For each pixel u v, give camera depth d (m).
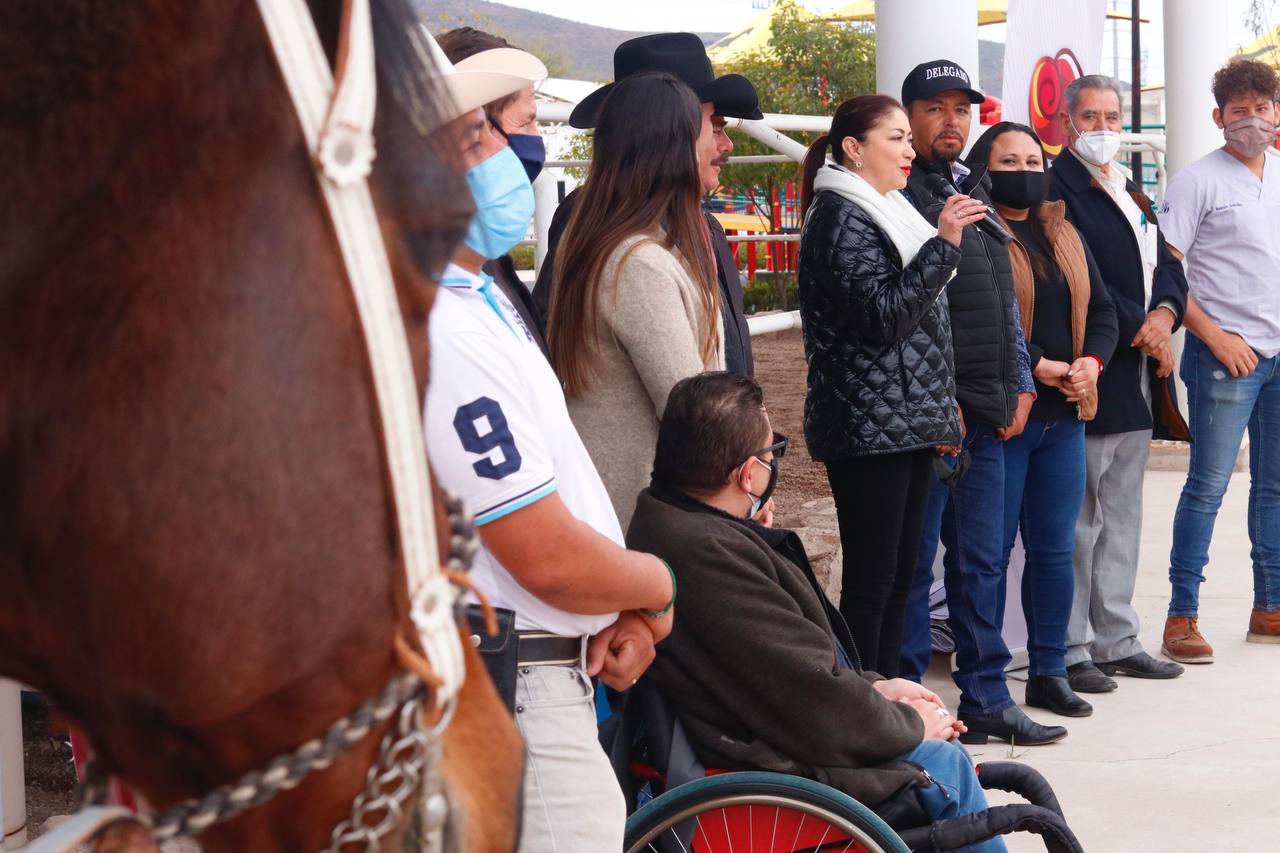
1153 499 8.16
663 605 2.11
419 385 0.94
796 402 10.16
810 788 2.46
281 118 0.83
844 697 2.62
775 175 17.05
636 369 2.91
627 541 2.72
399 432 0.88
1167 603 6.10
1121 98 5.03
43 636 0.84
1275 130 5.25
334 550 0.85
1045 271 4.61
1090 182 5.01
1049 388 4.57
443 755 1.02
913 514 4.00
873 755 2.67
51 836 0.86
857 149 3.91
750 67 19.14
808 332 3.94
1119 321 4.89
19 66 0.78
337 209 0.85
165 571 0.80
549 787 2.03
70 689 0.88
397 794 0.93
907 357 3.82
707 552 2.61
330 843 0.93
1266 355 5.23
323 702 0.88
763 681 2.61
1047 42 5.69
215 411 0.80
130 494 0.79
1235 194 5.25
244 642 0.83
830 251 3.79
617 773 2.64
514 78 1.94
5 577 0.81
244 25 0.83
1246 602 6.08
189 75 0.80
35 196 0.78
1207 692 4.91
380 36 0.92
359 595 0.87
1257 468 5.45
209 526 0.81
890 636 4.04
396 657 0.91
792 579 2.71
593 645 2.10
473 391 1.84
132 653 0.82
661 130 2.94
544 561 1.90
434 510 0.97
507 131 2.89
